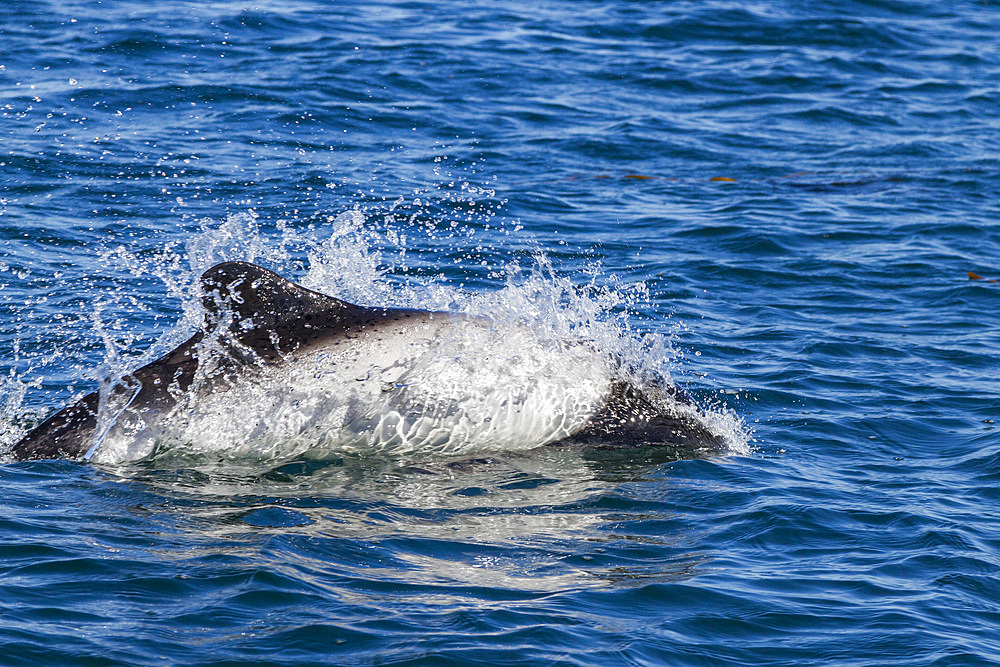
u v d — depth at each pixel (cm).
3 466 3581
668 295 5784
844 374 4759
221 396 3800
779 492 3578
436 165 7775
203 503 3356
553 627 2670
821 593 2900
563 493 3569
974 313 5644
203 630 2586
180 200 6694
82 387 4238
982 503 3522
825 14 12675
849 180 8062
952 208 7475
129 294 5278
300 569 2909
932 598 2883
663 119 9300
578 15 12281
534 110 9212
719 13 12456
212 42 10131
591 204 7281
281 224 6325
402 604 2756
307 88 9112
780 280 6116
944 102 10181
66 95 8475
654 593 2872
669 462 3862
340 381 3878
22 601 2670
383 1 12312
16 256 5700
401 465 3766
